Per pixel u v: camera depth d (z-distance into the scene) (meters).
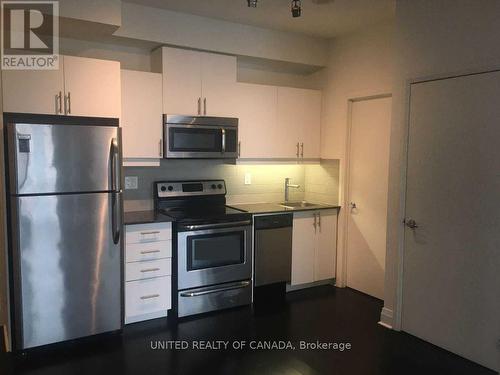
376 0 3.22
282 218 3.98
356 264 4.23
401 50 3.18
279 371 2.68
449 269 2.91
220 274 3.64
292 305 3.83
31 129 2.69
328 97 4.41
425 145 3.04
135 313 3.31
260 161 4.17
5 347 2.69
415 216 3.12
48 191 2.78
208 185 4.12
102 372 2.65
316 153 4.51
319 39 4.32
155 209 3.88
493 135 2.62
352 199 4.25
